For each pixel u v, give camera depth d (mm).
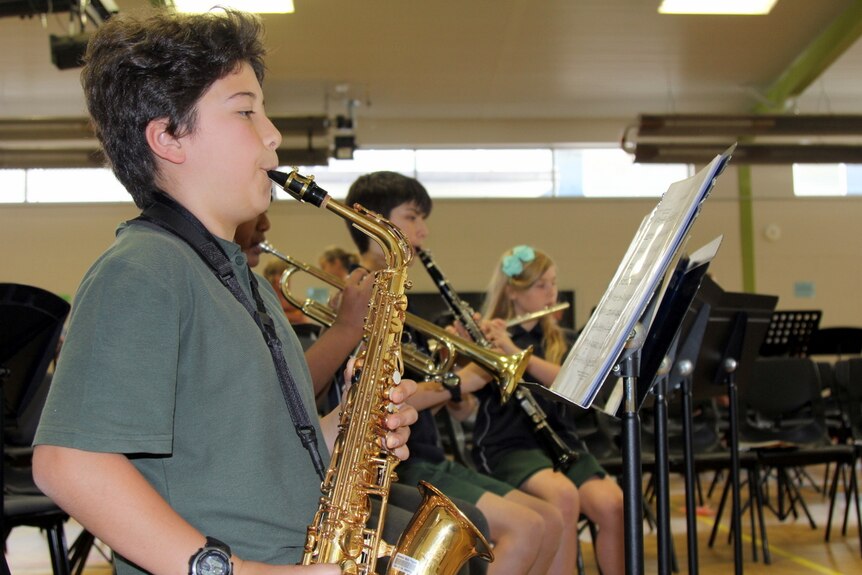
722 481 6816
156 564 1142
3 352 2299
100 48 1402
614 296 1671
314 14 7281
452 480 2703
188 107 1367
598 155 10648
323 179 10375
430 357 2613
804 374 4965
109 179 10117
